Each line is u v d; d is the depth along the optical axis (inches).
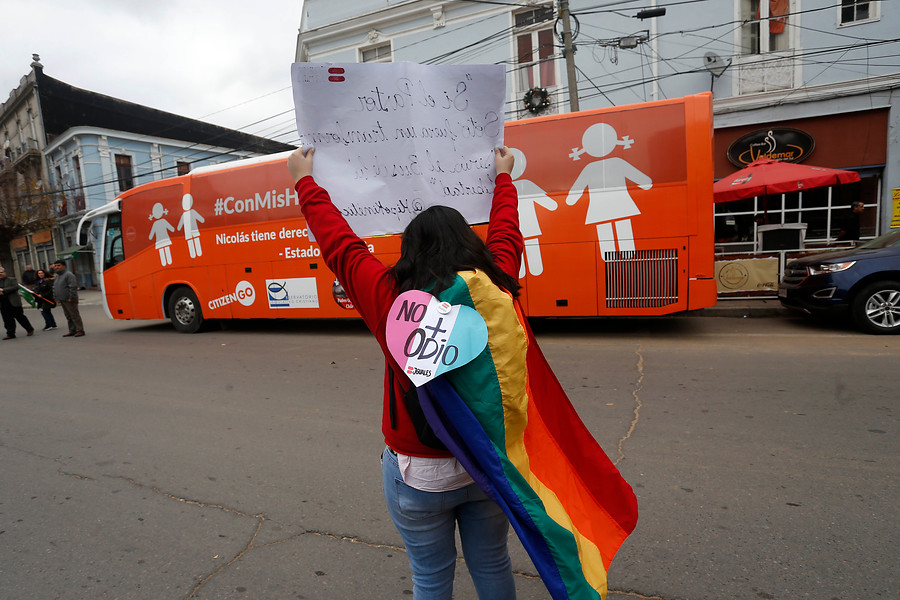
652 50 526.9
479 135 75.1
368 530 120.3
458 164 74.6
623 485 70.4
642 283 300.2
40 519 131.2
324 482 144.4
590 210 304.8
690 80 518.9
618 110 297.1
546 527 56.2
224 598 98.9
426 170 73.3
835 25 473.1
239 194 388.2
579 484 69.0
